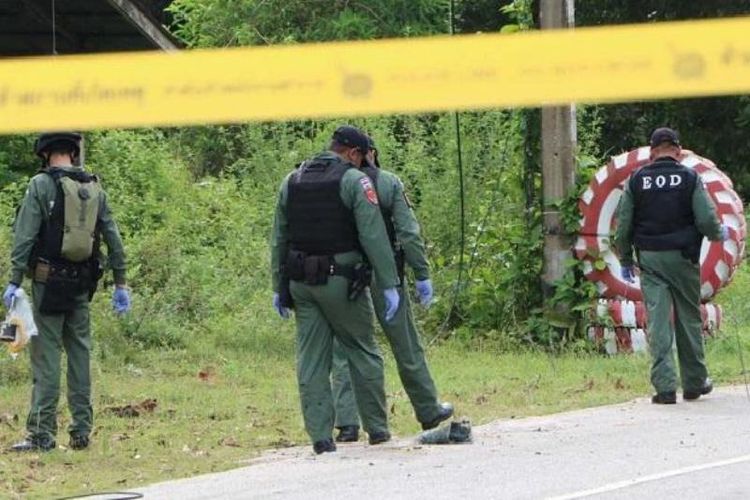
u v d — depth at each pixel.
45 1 23.02
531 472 10.95
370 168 12.63
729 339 19.94
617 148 39.72
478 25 41.75
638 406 14.65
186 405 15.66
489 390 16.19
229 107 8.17
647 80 7.77
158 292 21.08
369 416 12.54
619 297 19.97
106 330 19.17
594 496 9.99
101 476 11.64
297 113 8.11
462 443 12.44
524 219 20.97
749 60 7.89
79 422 12.91
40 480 11.48
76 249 12.55
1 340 12.36
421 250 12.60
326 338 12.27
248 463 12.05
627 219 14.99
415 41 8.08
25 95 8.30
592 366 18.20
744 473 10.76
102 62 8.29
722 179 20.42
